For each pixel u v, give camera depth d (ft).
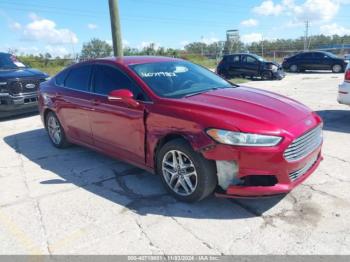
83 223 11.50
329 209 11.58
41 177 15.57
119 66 14.98
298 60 74.13
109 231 10.96
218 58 104.42
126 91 13.34
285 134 10.82
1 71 29.37
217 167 11.32
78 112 16.83
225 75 61.57
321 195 12.55
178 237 10.46
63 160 17.74
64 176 15.55
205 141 11.13
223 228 10.82
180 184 12.46
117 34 30.76
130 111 13.62
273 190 10.93
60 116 18.48
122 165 16.60
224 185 11.40
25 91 28.30
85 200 13.11
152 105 12.91
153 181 14.58
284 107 12.51
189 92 13.76
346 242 9.82
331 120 24.13
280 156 10.68
